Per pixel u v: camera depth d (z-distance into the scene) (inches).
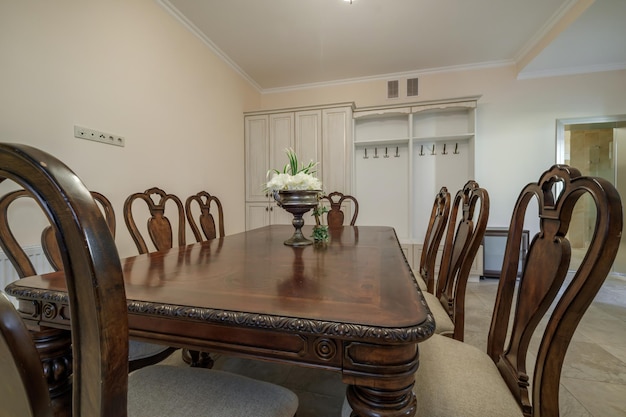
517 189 140.4
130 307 26.1
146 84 91.7
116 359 12.0
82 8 71.9
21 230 59.9
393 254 49.7
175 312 24.9
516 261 37.7
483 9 101.9
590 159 138.8
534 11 103.0
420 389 30.5
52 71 65.5
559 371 25.1
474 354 38.0
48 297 28.1
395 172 155.5
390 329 20.6
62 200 10.7
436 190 150.9
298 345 22.6
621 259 138.1
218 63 130.4
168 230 70.1
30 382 11.8
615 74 130.1
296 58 136.4
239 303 25.8
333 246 58.5
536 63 128.5
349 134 139.4
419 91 150.8
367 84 157.8
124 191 83.8
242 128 151.3
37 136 62.9
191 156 113.0
